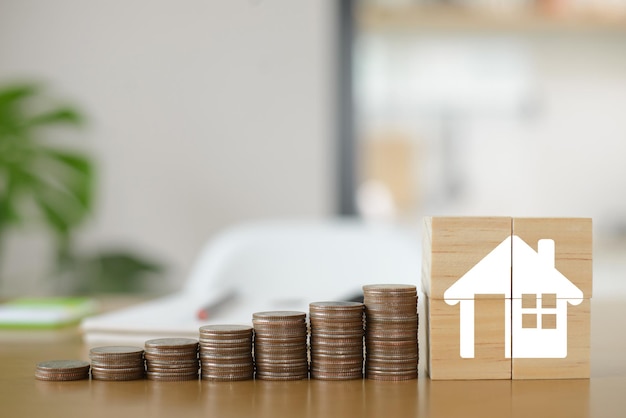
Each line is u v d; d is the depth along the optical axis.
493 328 0.73
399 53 3.06
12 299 1.63
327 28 3.02
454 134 3.07
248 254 1.85
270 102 3.02
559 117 3.06
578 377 0.73
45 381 0.73
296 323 0.72
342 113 3.03
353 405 0.63
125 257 2.68
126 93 3.02
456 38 3.07
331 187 3.03
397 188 3.07
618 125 3.06
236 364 0.72
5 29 3.01
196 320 0.97
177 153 3.02
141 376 0.73
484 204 3.07
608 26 3.05
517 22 3.06
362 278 1.83
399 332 0.72
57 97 3.02
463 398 0.65
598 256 3.04
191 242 3.03
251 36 3.02
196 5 3.02
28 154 2.57
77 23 3.02
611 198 3.05
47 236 2.99
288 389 0.68
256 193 3.03
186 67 3.02
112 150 3.02
